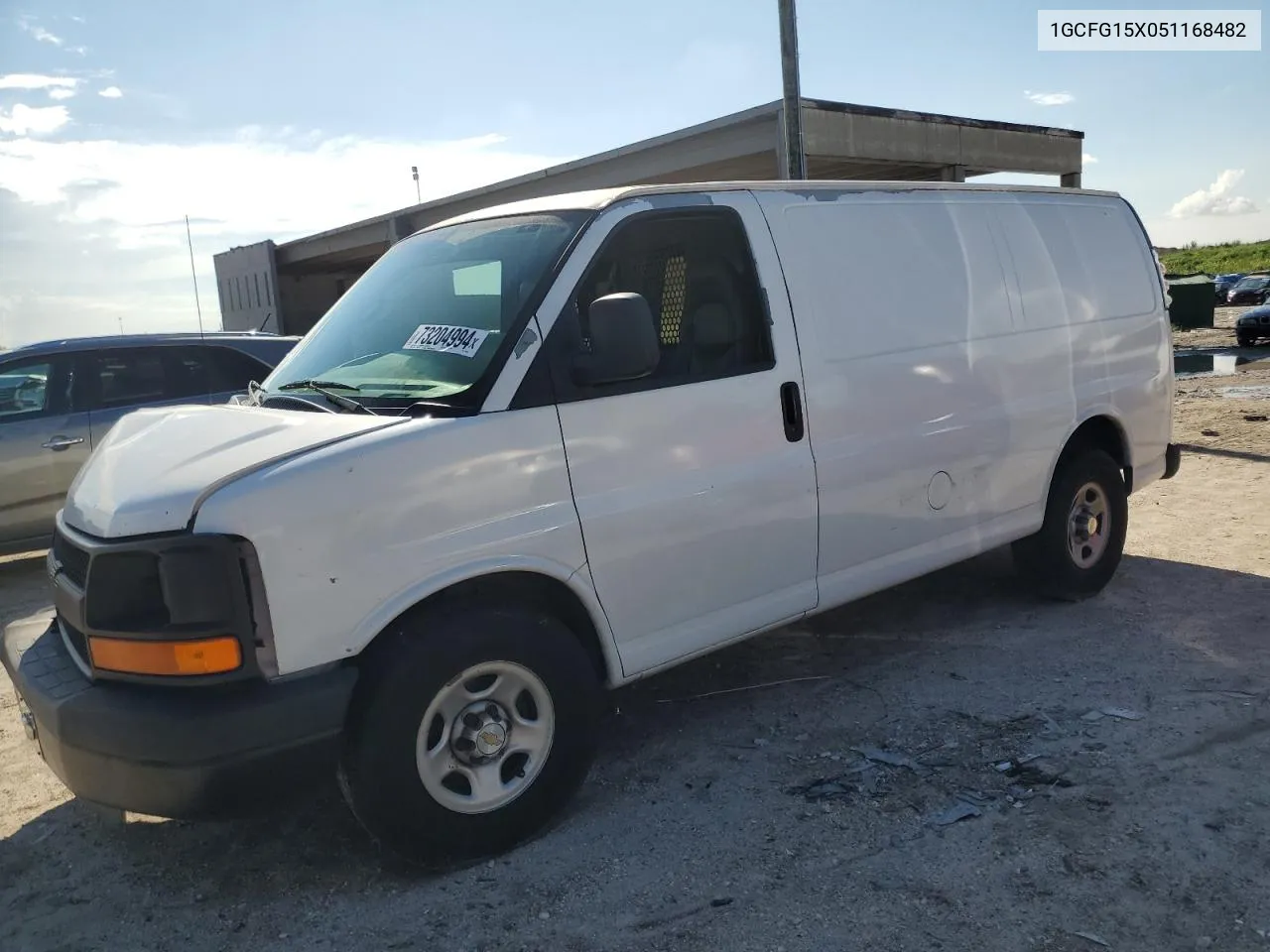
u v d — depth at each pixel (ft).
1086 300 18.07
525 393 10.96
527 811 11.00
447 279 12.63
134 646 9.48
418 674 10.04
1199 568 20.21
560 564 11.12
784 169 61.77
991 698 14.34
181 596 9.28
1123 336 18.79
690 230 12.70
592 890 10.25
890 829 10.99
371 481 9.93
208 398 26.71
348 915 10.12
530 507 10.89
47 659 10.73
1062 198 18.31
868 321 14.30
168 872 11.23
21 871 11.49
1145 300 19.49
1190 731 12.86
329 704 9.68
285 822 12.08
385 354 12.18
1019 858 10.27
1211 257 232.73
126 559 9.59
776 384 13.07
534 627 10.89
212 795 9.36
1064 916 9.32
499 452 10.68
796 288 13.53
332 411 11.30
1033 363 16.79
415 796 10.16
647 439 11.83
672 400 12.07
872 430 14.20
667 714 14.62
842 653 16.61
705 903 9.89
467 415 10.64
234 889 10.78
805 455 13.35
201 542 9.23
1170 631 16.67
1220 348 79.97
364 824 10.24
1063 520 17.72
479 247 12.74
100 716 9.44
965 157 73.82
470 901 10.18
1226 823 10.66
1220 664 15.06
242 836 11.85
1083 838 10.55
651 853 10.87
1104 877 9.87
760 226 13.35
